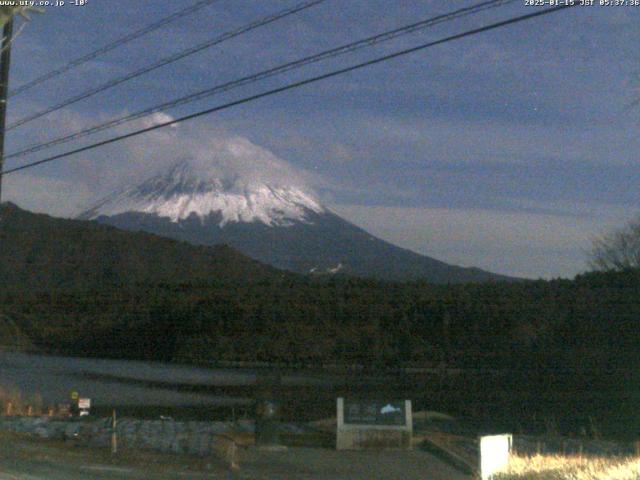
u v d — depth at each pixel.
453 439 22.28
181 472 17.03
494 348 45.62
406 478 16.97
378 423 21.16
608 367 40.12
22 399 32.41
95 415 29.92
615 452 21.28
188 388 38.19
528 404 33.25
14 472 15.98
